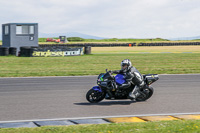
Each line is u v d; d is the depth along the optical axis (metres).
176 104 11.95
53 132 7.33
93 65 30.72
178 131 7.38
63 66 29.62
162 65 30.97
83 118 9.41
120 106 11.50
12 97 13.31
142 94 12.37
